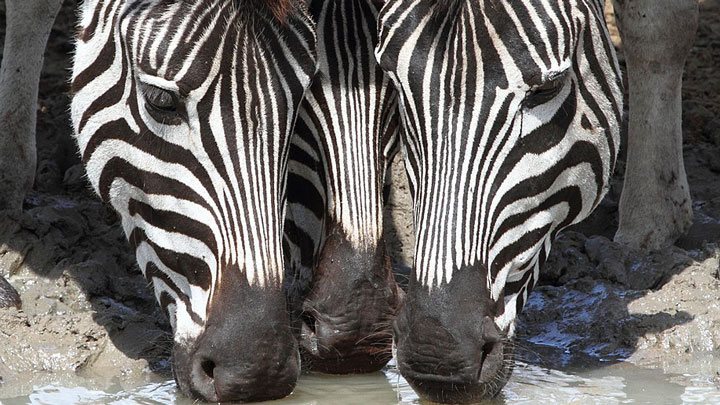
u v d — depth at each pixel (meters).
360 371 9.26
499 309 7.94
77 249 11.79
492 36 7.61
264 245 7.80
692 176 13.62
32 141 12.04
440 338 7.50
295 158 9.03
